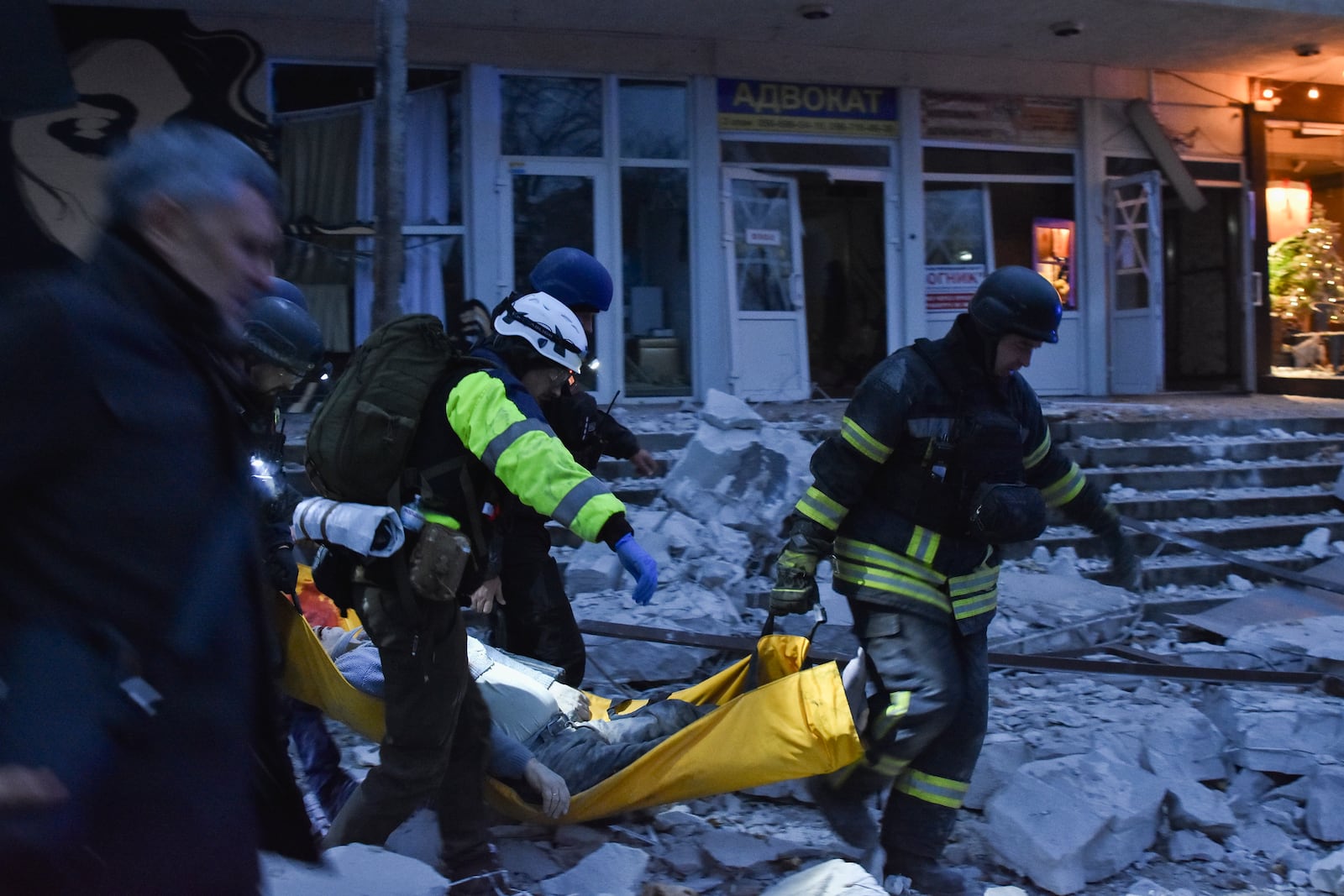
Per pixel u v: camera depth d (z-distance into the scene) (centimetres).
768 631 402
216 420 169
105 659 153
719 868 357
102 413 153
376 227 696
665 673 531
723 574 625
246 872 166
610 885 331
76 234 1012
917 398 340
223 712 164
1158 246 1324
